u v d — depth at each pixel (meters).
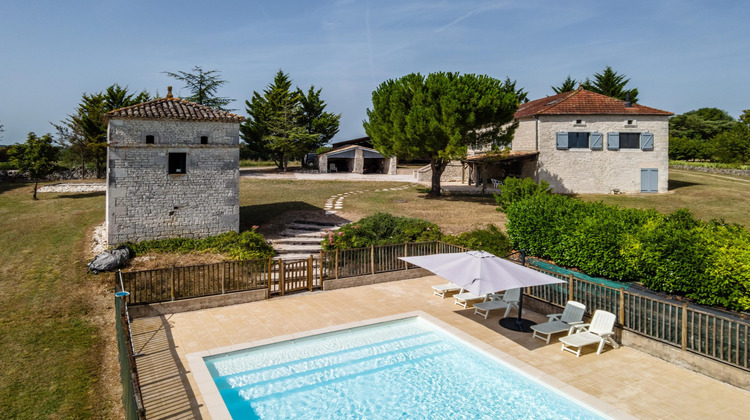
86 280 16.53
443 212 26.84
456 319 12.74
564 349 10.77
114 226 18.81
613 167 34.12
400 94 29.03
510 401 8.80
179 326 12.05
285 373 9.90
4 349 12.09
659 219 16.73
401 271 17.16
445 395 9.04
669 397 8.55
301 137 47.31
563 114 33.44
